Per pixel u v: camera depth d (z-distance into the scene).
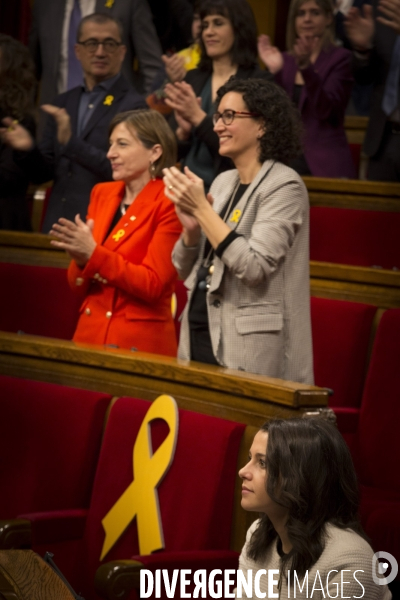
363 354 7.89
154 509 5.73
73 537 6.11
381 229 9.38
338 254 9.59
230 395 5.75
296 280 6.29
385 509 6.21
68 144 9.38
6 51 9.81
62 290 9.32
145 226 7.27
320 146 10.29
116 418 6.22
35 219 12.18
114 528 5.95
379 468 7.21
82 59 9.95
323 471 4.00
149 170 7.40
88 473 6.37
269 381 5.55
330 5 10.20
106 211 7.57
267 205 6.19
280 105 6.31
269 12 15.32
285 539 4.23
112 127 7.45
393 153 10.04
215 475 5.49
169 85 8.70
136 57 11.28
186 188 6.13
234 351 6.16
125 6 11.09
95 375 6.67
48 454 6.52
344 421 7.39
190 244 6.45
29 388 6.79
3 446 6.72
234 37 9.09
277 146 6.32
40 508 6.46
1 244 10.09
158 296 7.16
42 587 3.55
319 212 9.75
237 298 6.20
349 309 7.99
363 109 13.27
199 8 9.20
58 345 6.86
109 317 7.31
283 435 4.06
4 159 9.86
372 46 9.95
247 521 5.49
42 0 11.78
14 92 9.83
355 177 10.51
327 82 10.20
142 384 6.36
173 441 5.76
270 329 6.11
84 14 11.41
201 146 8.95
